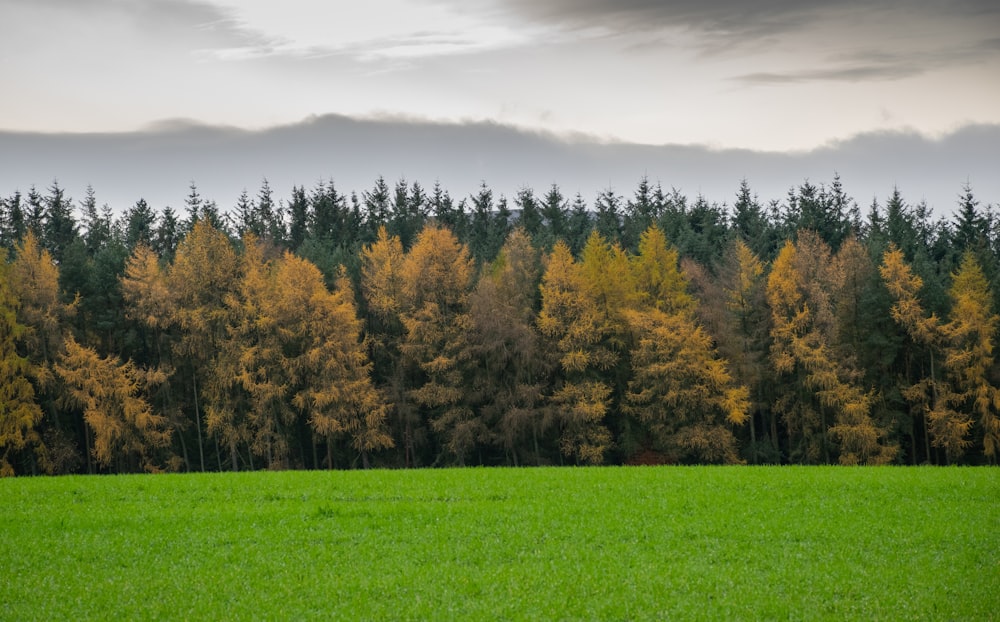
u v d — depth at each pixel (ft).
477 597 68.74
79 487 117.39
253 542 86.69
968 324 197.98
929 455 215.72
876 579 71.97
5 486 118.62
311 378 209.97
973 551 80.53
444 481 120.06
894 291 206.80
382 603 67.46
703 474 125.80
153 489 115.85
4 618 65.05
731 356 215.10
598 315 209.97
